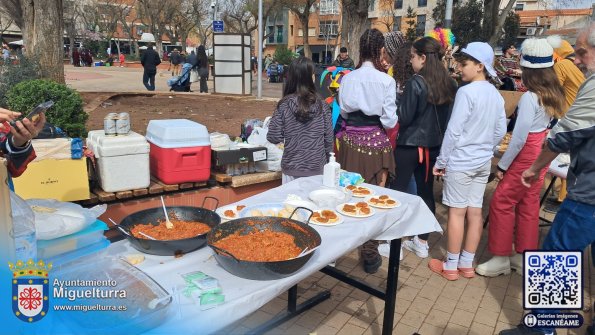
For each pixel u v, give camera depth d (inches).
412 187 152.4
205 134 126.9
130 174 115.0
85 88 597.3
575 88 159.0
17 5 358.0
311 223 85.0
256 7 1451.8
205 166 128.3
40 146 101.2
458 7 708.0
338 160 141.6
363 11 503.8
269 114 410.0
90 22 1775.3
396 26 1518.2
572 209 94.9
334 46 1977.1
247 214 85.7
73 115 175.9
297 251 68.3
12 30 1544.0
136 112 386.6
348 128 136.5
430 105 138.6
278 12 1472.7
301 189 108.7
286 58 1085.1
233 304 56.3
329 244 77.1
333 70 173.3
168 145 120.2
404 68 152.6
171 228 74.5
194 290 58.2
